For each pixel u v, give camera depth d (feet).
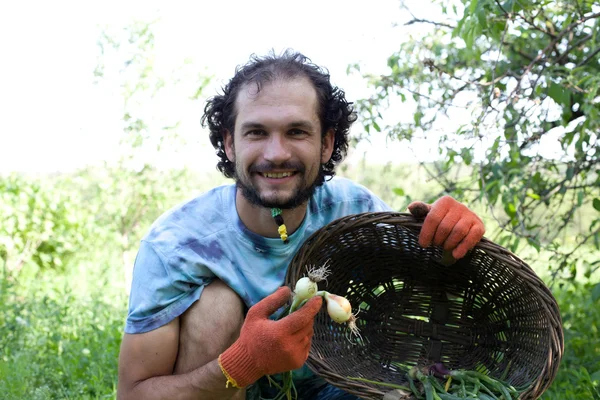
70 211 24.43
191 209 8.60
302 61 8.34
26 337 13.73
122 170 22.65
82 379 11.78
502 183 11.34
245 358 7.00
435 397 7.71
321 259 8.73
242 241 8.31
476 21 10.51
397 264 9.37
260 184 7.77
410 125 12.85
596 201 11.92
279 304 7.05
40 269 23.77
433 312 9.35
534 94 11.79
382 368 8.93
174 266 8.04
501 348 8.77
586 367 11.82
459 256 7.93
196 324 8.00
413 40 13.33
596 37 12.31
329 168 8.82
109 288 19.77
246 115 7.69
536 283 7.94
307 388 9.04
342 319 7.27
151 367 7.95
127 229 23.36
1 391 10.53
